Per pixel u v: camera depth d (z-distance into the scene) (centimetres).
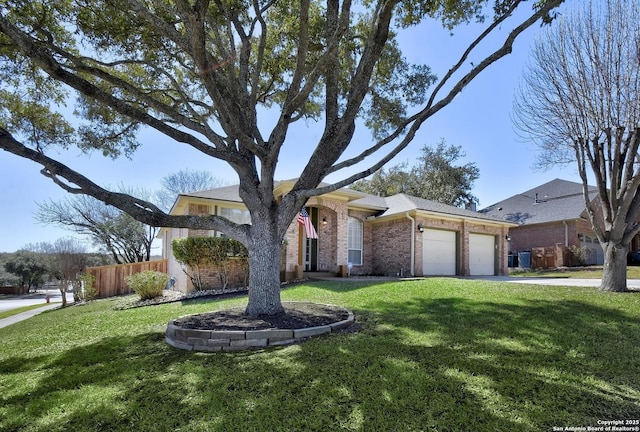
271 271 636
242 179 650
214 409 312
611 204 913
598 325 568
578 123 920
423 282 1056
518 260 2342
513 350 452
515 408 300
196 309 877
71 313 1108
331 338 516
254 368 405
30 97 799
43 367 476
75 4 641
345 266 1521
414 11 689
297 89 595
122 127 909
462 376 365
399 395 325
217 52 784
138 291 1199
